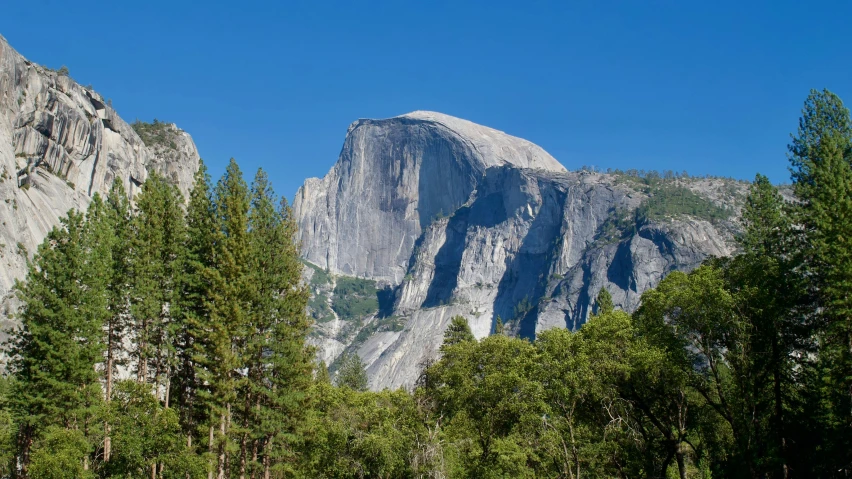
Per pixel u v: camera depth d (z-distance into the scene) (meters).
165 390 53.66
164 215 55.91
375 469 54.75
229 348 49.50
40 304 49.25
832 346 49.12
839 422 47.84
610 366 52.41
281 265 55.03
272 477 56.12
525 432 55.91
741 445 49.62
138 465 48.19
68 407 48.62
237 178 56.22
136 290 52.09
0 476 50.53
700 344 51.81
